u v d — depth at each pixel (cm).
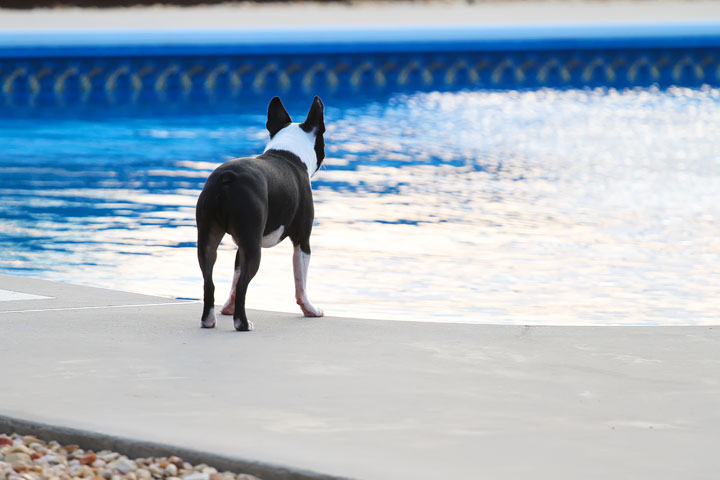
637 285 970
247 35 3306
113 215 1409
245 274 655
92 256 1119
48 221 1361
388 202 1491
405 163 1909
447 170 1822
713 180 1695
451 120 2592
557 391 516
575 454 421
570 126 2473
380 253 1127
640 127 2442
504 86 3384
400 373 548
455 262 1078
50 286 836
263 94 3216
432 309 859
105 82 3234
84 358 574
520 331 667
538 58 3425
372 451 422
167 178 1767
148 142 2248
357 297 907
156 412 472
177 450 424
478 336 649
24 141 2269
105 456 431
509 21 3869
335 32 3375
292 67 3328
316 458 413
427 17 4044
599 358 588
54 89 3206
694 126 2456
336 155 2014
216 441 432
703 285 968
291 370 552
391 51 3325
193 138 2312
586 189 1609
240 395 502
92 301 769
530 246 1173
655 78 3450
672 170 1814
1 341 615
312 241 1197
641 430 454
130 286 954
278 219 684
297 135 737
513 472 400
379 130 2402
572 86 3388
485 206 1458
